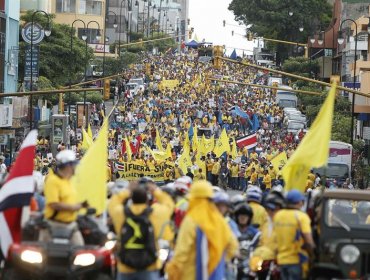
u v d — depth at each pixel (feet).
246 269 114.32
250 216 119.03
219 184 362.33
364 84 505.25
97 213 115.85
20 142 483.10
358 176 401.29
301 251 109.91
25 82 522.06
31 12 610.24
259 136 549.95
